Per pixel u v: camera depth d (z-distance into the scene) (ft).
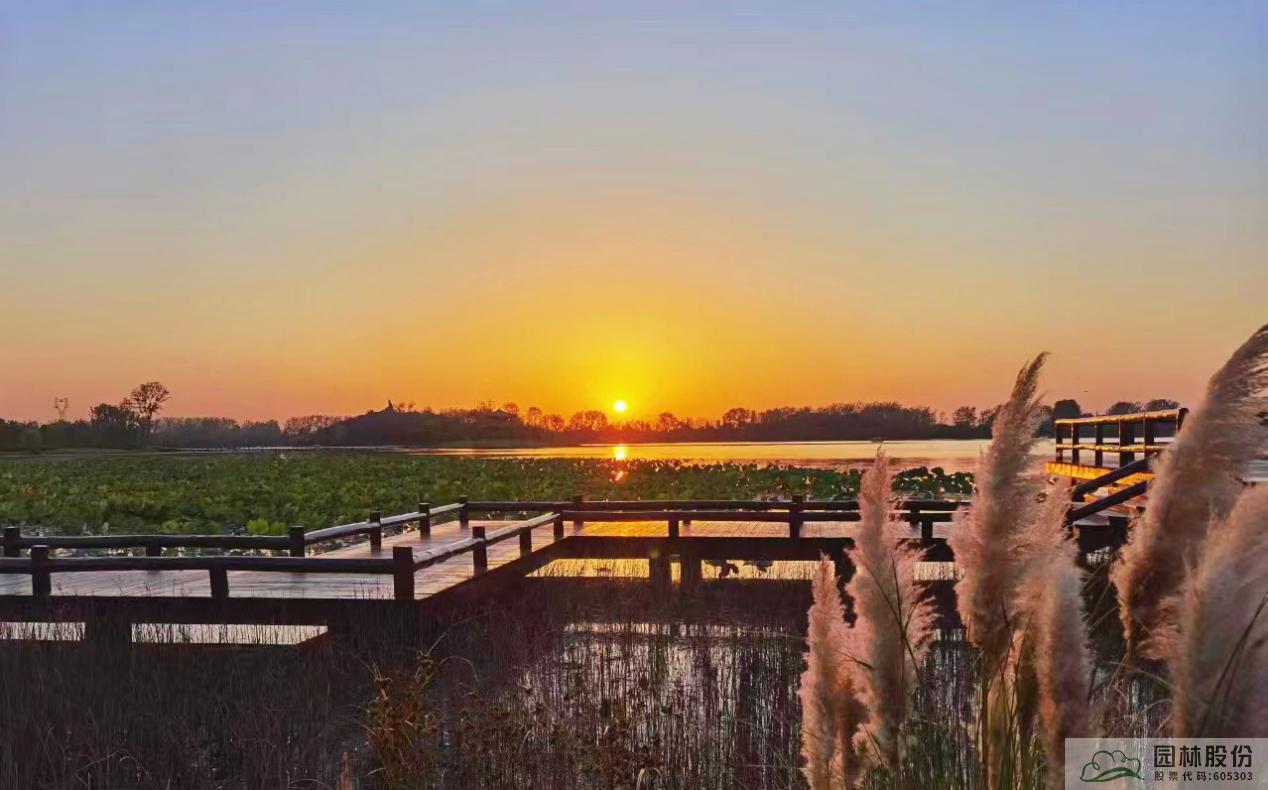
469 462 157.79
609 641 31.07
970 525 8.30
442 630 32.60
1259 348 6.99
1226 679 6.01
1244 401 7.01
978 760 9.45
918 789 9.73
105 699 25.08
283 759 21.75
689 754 21.50
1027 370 8.06
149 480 119.65
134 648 28.68
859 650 8.89
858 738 9.00
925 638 8.75
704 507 55.16
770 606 38.88
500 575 39.27
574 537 47.01
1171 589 7.34
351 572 31.68
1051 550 7.96
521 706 24.07
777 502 47.29
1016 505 8.02
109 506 76.69
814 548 44.75
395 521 49.21
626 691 25.41
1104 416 43.45
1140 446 36.01
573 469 123.85
